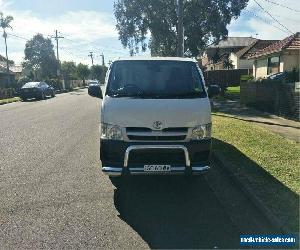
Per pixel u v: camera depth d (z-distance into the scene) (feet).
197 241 15.62
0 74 177.99
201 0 140.97
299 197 19.25
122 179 23.67
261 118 51.49
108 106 20.54
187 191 21.74
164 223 17.39
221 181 23.52
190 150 20.02
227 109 64.64
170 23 145.89
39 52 247.70
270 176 22.81
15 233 16.35
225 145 31.27
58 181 23.61
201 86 22.40
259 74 115.44
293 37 94.79
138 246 15.21
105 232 16.44
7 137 39.29
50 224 17.24
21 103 96.58
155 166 19.88
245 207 19.26
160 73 22.98
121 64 23.56
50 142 36.19
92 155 30.55
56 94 152.66
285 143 32.24
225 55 202.39
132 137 20.06
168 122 19.99
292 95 49.11
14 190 21.94
